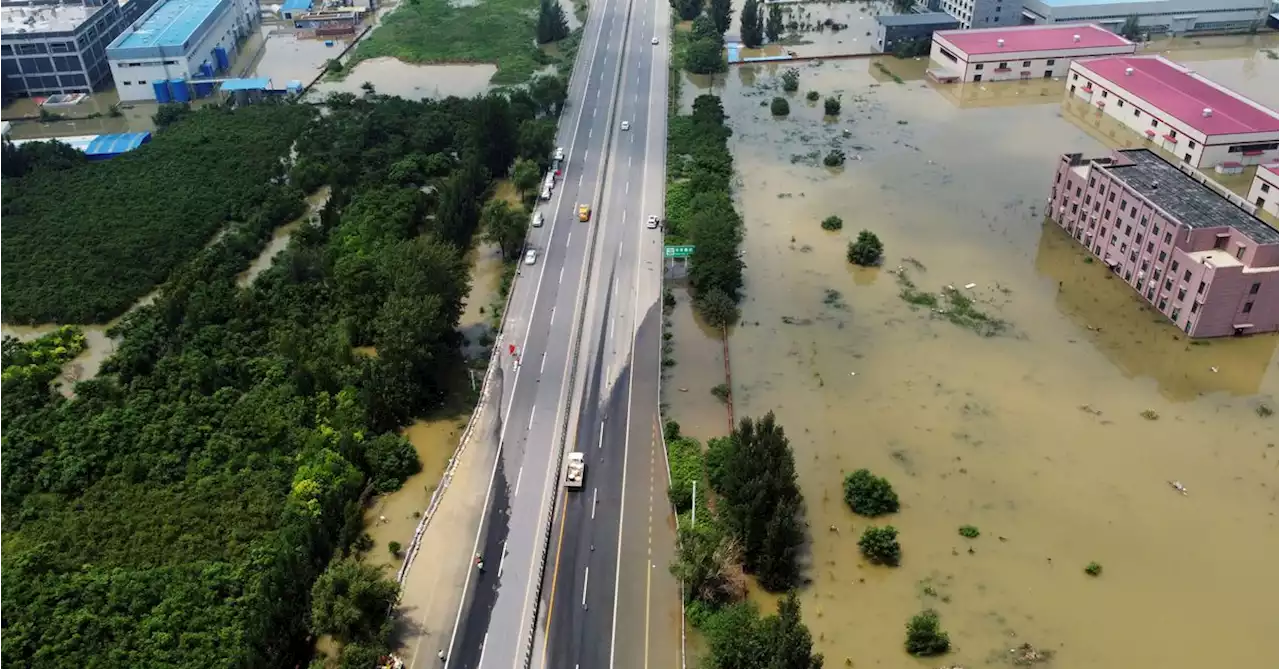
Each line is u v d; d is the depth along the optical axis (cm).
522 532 8656
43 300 12069
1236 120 16338
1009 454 9575
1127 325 11750
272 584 7294
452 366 11144
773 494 8031
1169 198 12081
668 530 8675
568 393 10538
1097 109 19100
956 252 13488
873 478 8912
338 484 8850
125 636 7275
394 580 7975
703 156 16175
